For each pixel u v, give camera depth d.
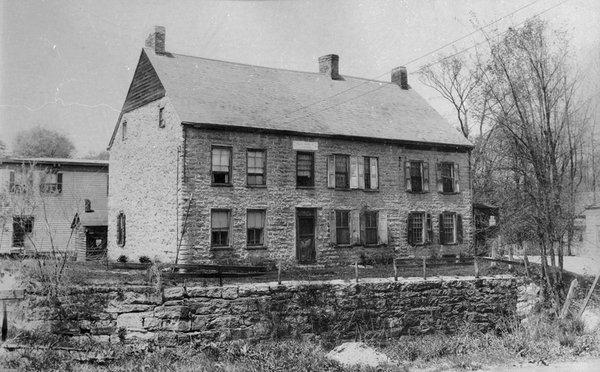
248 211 22.86
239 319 15.65
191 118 21.62
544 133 19.39
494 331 19.33
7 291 15.30
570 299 17.89
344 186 25.50
